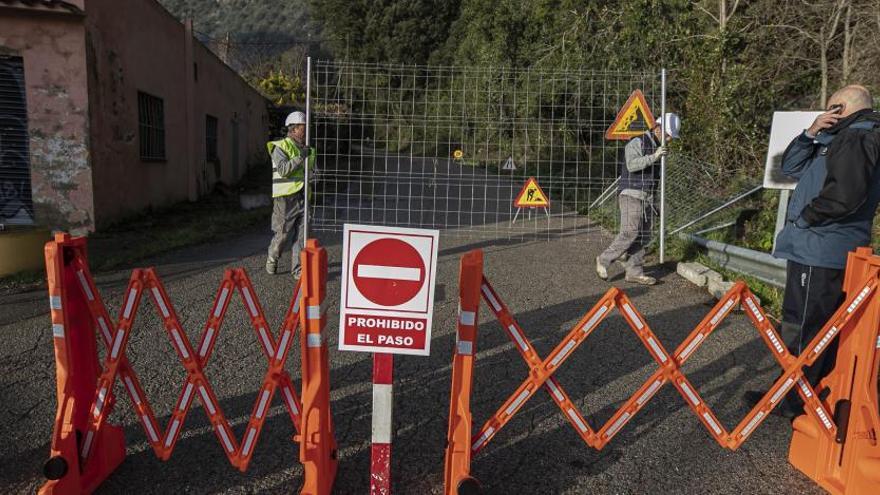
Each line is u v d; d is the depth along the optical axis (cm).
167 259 858
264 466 349
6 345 520
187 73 1520
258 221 1245
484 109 1168
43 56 988
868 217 364
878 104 837
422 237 280
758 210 909
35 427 387
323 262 295
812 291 371
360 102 967
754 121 1100
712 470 351
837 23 1079
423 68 1016
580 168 1505
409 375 471
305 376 297
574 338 306
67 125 1007
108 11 1088
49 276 306
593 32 1543
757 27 1187
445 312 625
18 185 1019
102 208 1069
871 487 314
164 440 324
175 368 476
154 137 1335
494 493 327
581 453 367
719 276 698
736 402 432
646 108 744
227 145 1970
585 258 887
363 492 326
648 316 608
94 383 335
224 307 318
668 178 970
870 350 315
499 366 490
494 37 2631
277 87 3875
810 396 327
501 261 863
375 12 4788
